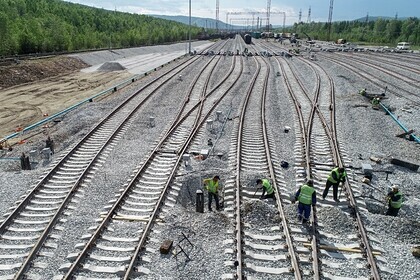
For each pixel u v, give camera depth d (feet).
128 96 85.35
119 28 322.55
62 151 53.78
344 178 39.27
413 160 52.65
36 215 36.29
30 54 161.58
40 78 127.54
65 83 119.44
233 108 76.74
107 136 58.39
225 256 30.14
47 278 27.81
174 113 72.49
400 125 66.95
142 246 31.07
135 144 55.98
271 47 273.33
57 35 191.52
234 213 36.50
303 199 34.63
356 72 126.52
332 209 37.06
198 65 144.66
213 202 42.27
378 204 40.78
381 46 316.19
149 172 46.06
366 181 45.03
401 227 35.17
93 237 31.58
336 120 69.31
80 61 163.73
